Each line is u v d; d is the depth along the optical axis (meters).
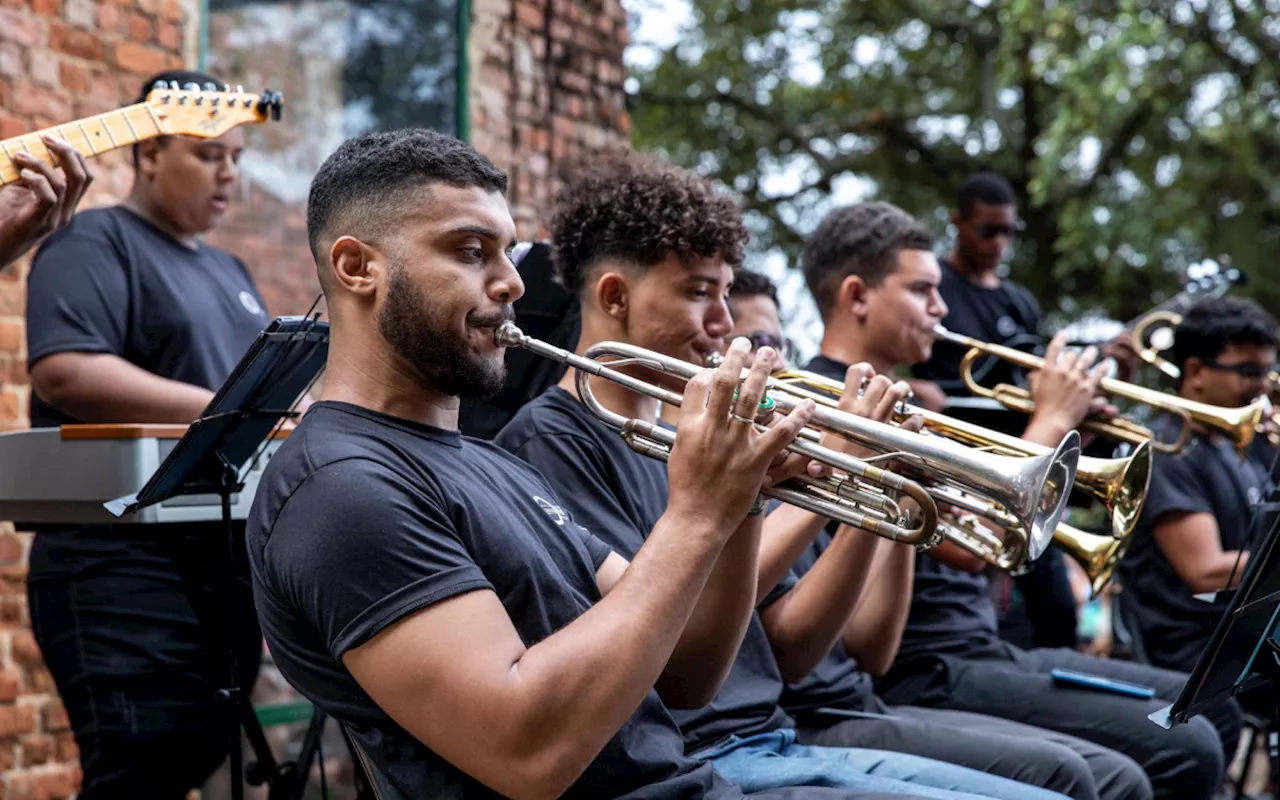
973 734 3.25
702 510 1.97
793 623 2.96
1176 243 12.39
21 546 4.30
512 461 2.35
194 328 3.48
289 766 3.29
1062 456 2.50
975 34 14.06
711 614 2.37
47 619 3.23
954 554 3.90
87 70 4.55
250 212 5.34
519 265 3.09
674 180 2.93
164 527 3.19
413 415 2.14
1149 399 4.08
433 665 1.85
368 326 2.13
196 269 3.57
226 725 3.25
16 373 4.36
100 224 3.42
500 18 5.98
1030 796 2.79
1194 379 4.89
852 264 4.01
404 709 1.86
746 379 1.98
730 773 2.63
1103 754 3.46
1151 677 4.07
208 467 2.77
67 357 3.29
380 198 2.11
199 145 3.46
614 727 1.87
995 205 5.32
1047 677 3.88
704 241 2.85
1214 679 2.72
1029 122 13.30
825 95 14.59
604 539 2.64
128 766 3.17
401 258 2.09
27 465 2.92
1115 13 11.05
